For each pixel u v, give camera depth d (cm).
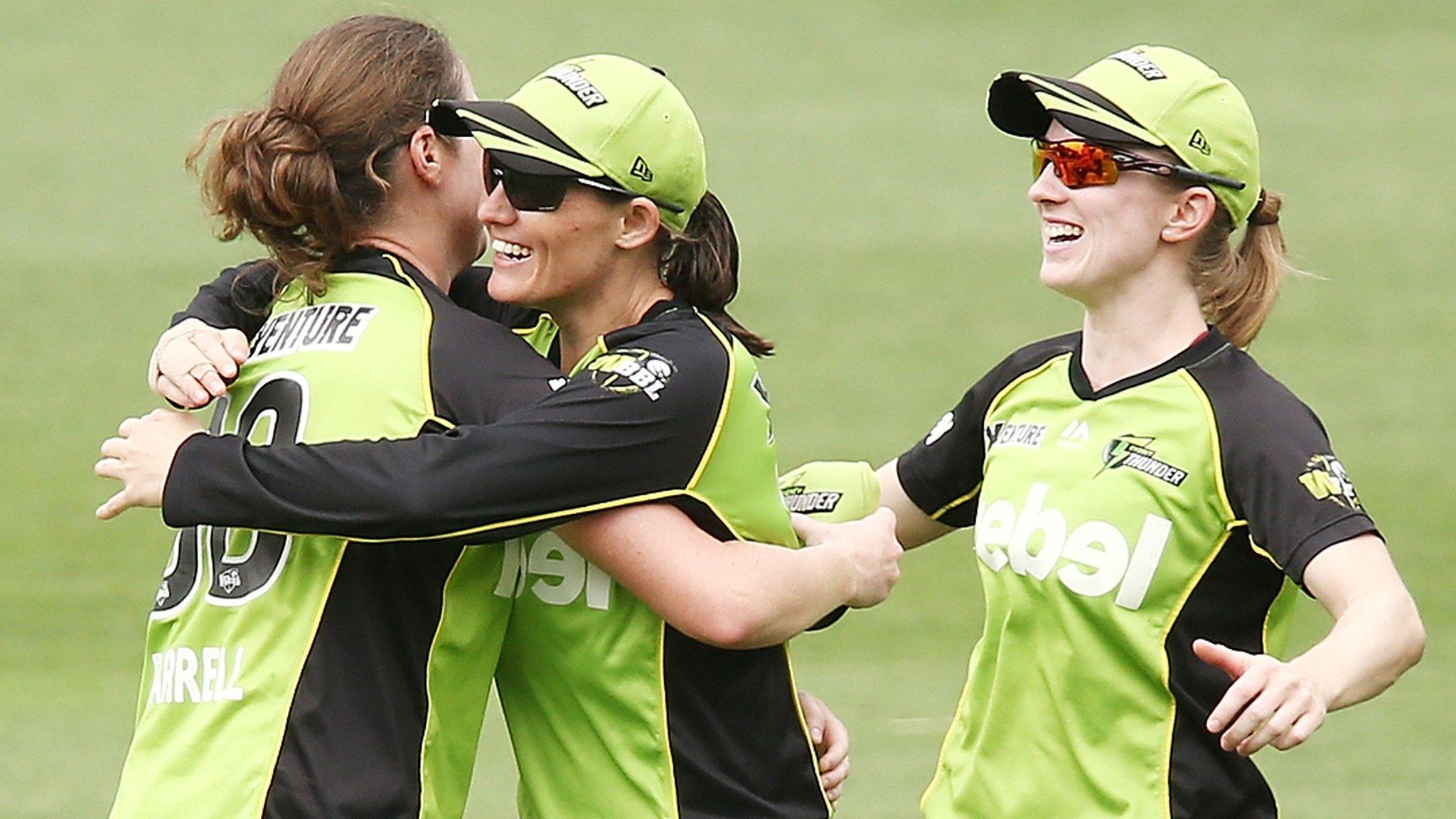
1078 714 1219
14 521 3234
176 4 9038
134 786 1112
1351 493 1170
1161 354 1251
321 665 1091
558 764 1189
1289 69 7944
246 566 1121
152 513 3300
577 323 1200
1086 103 1227
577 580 1168
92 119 7081
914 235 5500
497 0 9194
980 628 2752
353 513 1067
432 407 1109
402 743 1098
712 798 1165
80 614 2816
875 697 2469
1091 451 1236
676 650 1159
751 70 8050
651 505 1123
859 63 8181
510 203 1152
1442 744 2289
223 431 1152
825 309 4694
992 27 8812
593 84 1156
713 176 6306
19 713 2417
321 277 1158
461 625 1128
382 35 1173
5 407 3903
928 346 4344
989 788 1252
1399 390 3953
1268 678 1052
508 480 1077
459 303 1316
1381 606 1114
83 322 4584
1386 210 5741
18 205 5841
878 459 3453
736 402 1156
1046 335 4422
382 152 1153
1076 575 1211
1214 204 1242
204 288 1275
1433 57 8056
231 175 1136
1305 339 4388
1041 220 1291
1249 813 1216
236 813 1073
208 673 1110
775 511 1184
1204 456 1198
